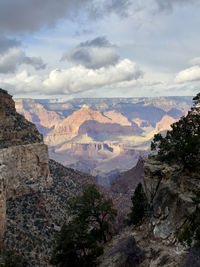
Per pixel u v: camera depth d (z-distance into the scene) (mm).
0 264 38938
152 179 41844
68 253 34406
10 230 54875
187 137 38000
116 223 64250
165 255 29297
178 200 34281
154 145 44344
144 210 41375
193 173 36656
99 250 35594
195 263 24703
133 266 30672
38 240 59062
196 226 28344
